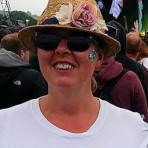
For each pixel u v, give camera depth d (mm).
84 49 1682
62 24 1648
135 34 4914
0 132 1728
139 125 1826
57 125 1735
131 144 1765
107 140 1732
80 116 1771
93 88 2078
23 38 1872
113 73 3248
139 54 5488
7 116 1759
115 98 3252
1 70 3365
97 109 1822
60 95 1724
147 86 4059
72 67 1682
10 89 3361
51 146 1675
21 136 1704
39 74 3477
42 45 1680
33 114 1745
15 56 3475
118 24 3779
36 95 3385
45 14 1716
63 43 1671
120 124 1797
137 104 3389
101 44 1799
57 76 1681
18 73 3393
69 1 1671
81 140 1693
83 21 1659
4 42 4207
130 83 3301
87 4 1674
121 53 3943
